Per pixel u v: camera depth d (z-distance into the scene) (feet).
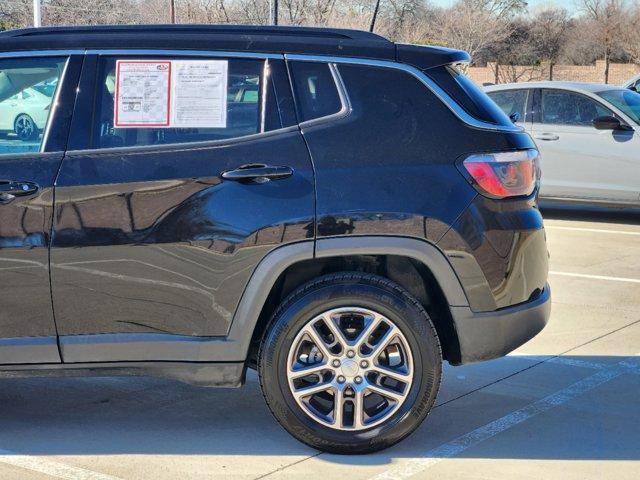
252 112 14.53
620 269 29.09
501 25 158.92
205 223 14.02
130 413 16.47
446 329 14.70
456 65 15.23
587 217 39.42
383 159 14.19
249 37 14.82
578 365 19.38
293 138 14.30
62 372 14.42
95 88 14.66
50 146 14.47
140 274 14.15
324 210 13.94
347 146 14.24
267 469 13.97
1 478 13.62
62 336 14.33
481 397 17.34
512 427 15.79
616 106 37.09
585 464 14.25
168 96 14.60
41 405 16.88
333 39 14.83
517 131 14.89
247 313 14.10
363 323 14.21
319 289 14.03
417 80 14.60
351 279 14.08
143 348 14.26
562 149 37.86
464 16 156.15
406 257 14.57
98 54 14.80
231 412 16.56
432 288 14.62
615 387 17.95
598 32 161.68
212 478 13.64
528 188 14.74
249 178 14.05
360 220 13.94
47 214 14.14
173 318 14.24
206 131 14.48
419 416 14.28
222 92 14.60
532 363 19.49
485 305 14.33
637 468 14.12
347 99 14.51
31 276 14.19
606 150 36.99
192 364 14.28
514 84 39.75
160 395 17.47
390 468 14.02
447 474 13.83
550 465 14.20
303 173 14.08
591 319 23.11
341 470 13.94
